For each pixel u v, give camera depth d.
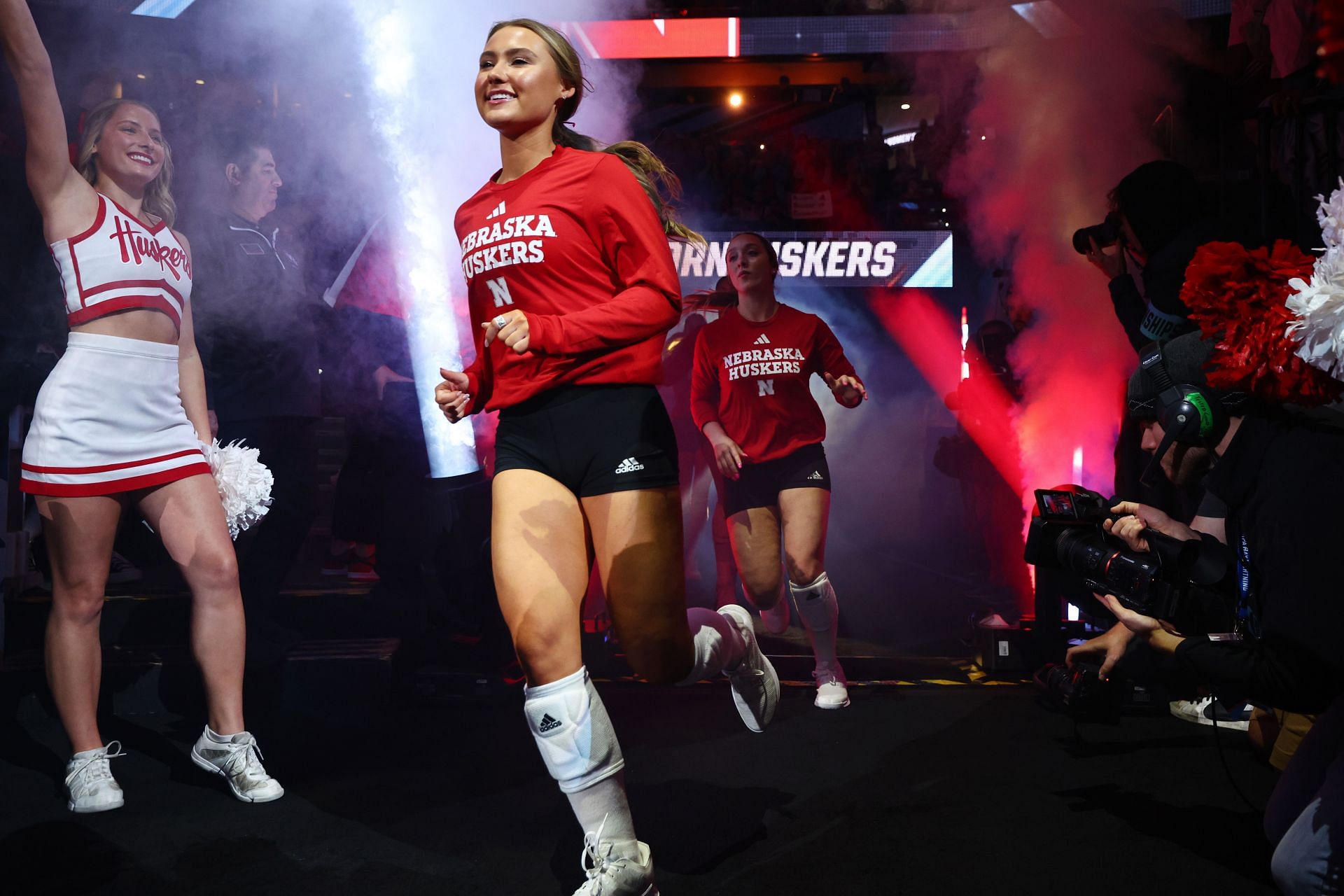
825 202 10.69
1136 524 2.10
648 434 2.16
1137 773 3.01
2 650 3.82
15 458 4.15
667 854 2.44
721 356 3.87
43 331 4.04
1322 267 1.53
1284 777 1.99
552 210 2.12
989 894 2.20
